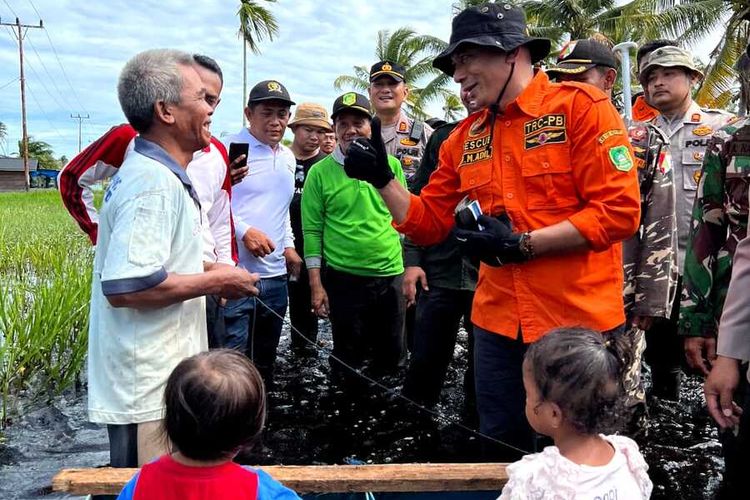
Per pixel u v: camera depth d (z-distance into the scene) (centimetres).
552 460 172
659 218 329
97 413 231
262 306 472
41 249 877
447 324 414
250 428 163
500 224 233
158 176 227
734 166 255
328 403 439
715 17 2005
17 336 474
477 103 248
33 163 6181
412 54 2989
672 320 420
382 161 268
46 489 322
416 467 230
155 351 230
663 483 309
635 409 339
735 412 227
